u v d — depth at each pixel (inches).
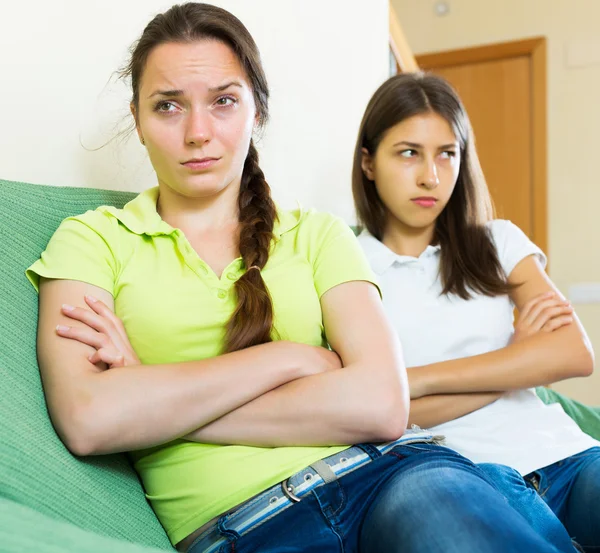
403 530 31.4
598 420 64.2
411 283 57.3
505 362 52.2
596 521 47.7
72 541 24.3
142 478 40.0
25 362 35.9
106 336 37.1
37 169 49.5
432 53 176.7
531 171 169.5
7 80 47.5
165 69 39.7
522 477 49.1
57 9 50.8
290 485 36.3
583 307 162.2
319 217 45.9
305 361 38.5
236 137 41.3
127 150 56.6
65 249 39.3
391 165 57.1
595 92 163.2
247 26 68.6
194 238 43.0
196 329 39.6
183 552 37.8
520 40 168.2
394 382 38.8
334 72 82.3
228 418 37.7
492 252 58.6
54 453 33.5
